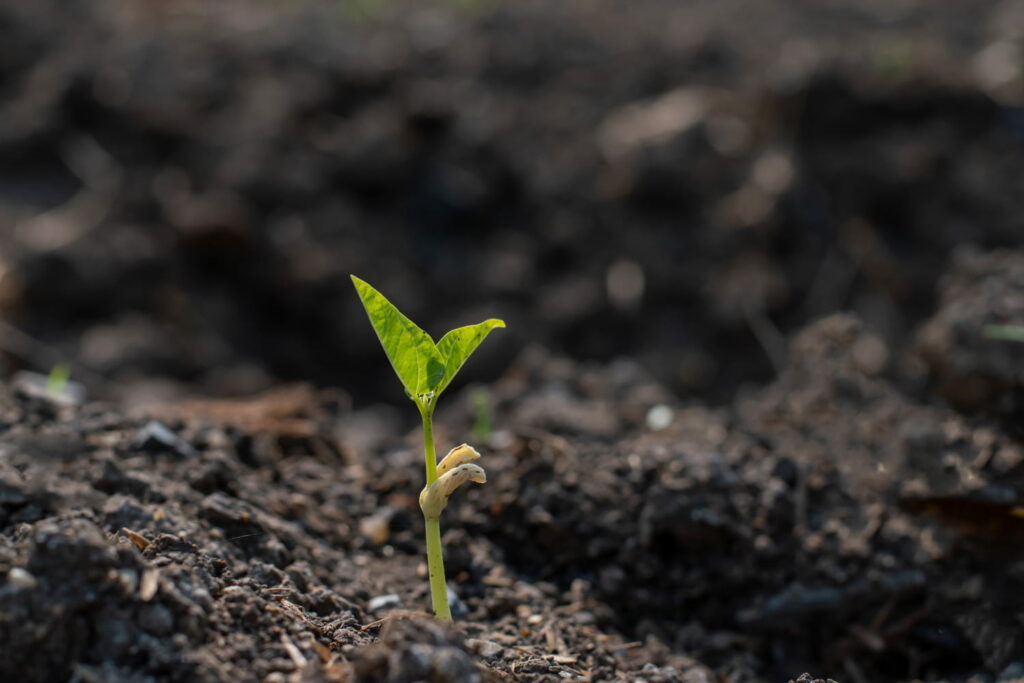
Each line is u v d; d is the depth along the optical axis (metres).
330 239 1.81
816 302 1.73
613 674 0.91
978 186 1.83
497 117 2.02
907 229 1.82
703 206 1.83
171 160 1.92
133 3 2.38
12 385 1.04
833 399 1.07
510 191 1.93
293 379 1.71
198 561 0.88
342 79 2.05
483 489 1.01
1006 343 1.00
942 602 0.96
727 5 2.59
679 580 0.98
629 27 2.37
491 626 0.94
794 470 1.02
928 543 0.97
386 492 1.04
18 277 1.63
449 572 0.98
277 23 2.30
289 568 0.92
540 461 1.02
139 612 0.82
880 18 2.46
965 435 1.00
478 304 1.79
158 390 1.53
